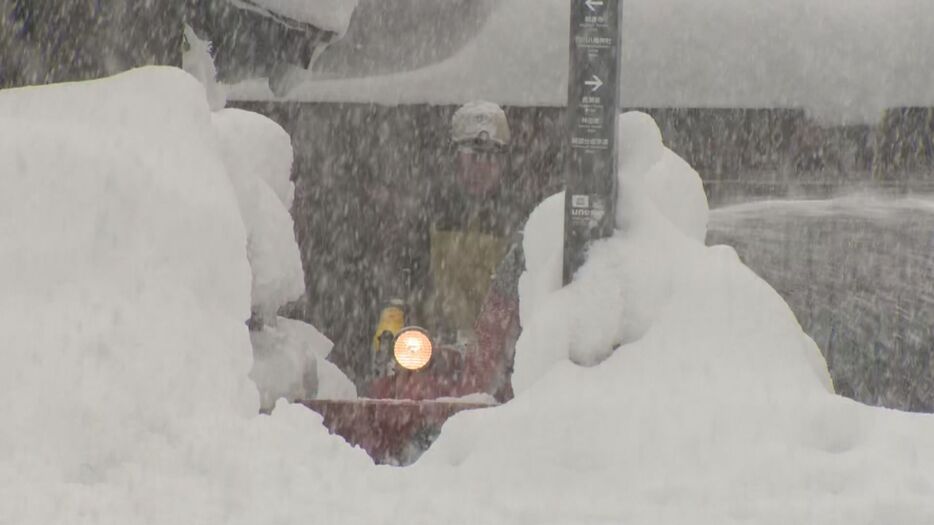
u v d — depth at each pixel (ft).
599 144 72.84
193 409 63.72
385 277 132.98
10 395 60.49
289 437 65.00
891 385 123.75
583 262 72.90
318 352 110.01
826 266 127.75
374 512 58.13
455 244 127.44
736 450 62.23
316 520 56.54
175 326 66.28
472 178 127.95
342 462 64.75
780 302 71.31
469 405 86.07
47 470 58.03
